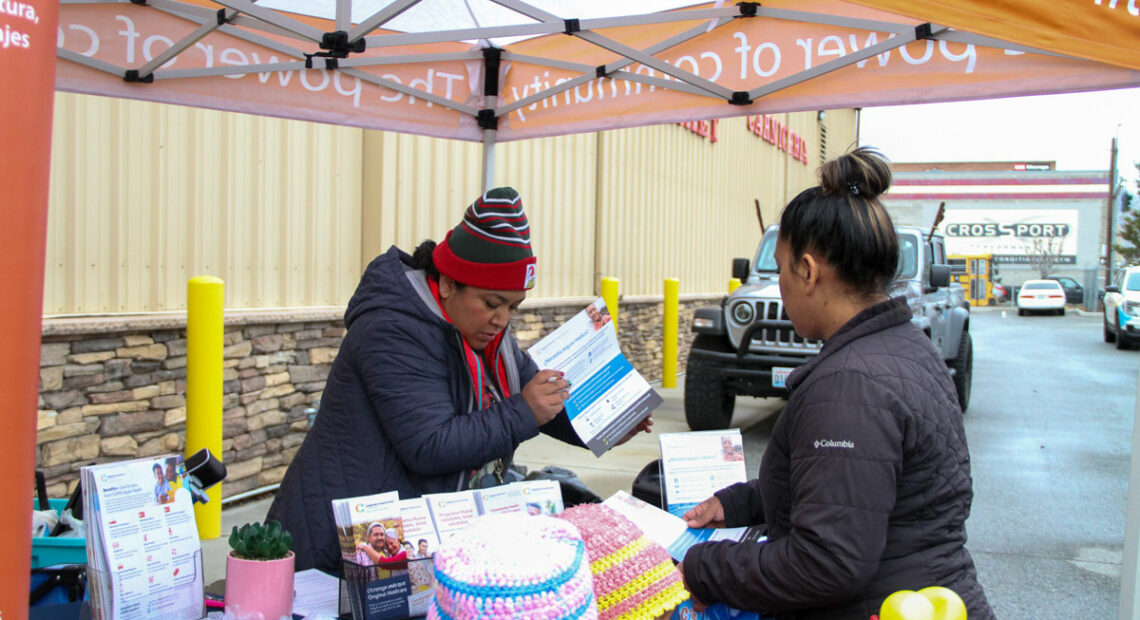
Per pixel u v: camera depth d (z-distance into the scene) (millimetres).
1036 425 9648
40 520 2389
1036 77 2898
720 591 1718
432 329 2113
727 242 14711
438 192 6996
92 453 4367
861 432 1543
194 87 3414
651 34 3709
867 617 1630
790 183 18734
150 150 4797
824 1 3297
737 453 2324
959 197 62312
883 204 1736
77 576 2121
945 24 2314
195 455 1920
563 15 3711
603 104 3895
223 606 1844
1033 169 66875
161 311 4887
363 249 6359
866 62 3232
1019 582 4648
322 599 1899
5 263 1022
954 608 1386
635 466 6777
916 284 8109
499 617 1155
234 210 5324
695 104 3666
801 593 1580
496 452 2074
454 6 3559
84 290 4473
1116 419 10148
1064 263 61125
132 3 3229
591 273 9883
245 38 3477
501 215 2047
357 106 3822
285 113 3631
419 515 1751
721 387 7816
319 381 5781
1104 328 22562
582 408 2227
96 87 3211
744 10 3330
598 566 1555
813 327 1779
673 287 10773
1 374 1019
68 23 3107
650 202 11359
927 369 1654
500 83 4176
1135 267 21594
